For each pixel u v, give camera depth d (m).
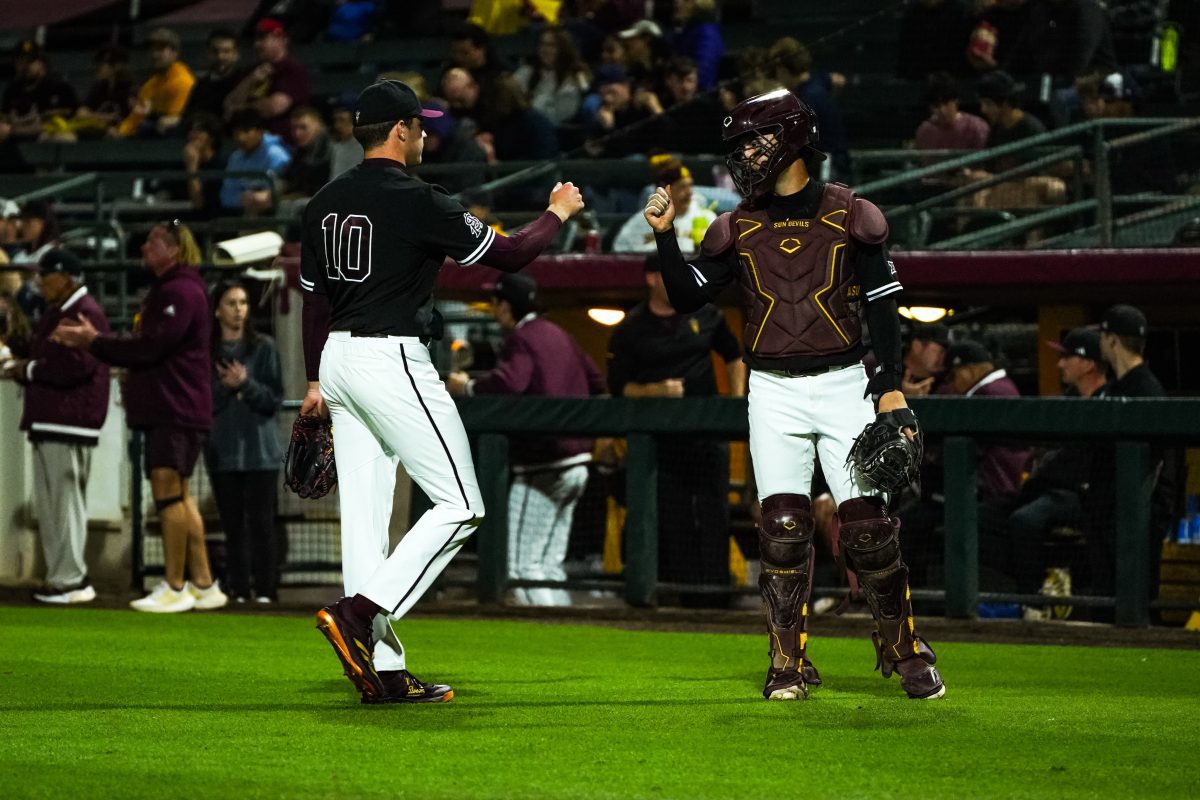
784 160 18.41
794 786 14.02
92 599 35.41
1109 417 29.73
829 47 47.56
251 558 35.34
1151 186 40.00
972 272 36.22
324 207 18.56
